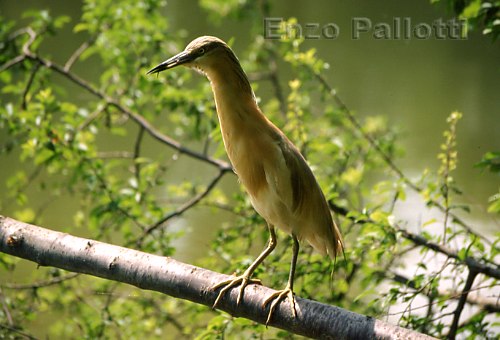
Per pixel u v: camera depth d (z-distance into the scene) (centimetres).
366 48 2630
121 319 1145
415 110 2189
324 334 592
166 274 636
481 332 851
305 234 741
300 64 1249
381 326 566
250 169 720
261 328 873
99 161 1145
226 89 712
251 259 961
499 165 859
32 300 1126
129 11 1317
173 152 2073
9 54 1316
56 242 660
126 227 1168
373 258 883
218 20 1870
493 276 854
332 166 1235
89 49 1345
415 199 1603
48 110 1134
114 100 1314
